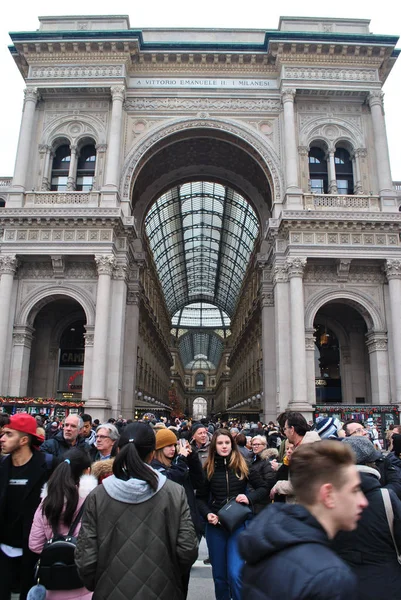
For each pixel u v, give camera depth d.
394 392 28.08
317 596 2.07
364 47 32.12
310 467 2.56
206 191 54.56
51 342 33.53
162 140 32.84
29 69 32.56
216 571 6.20
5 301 28.67
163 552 3.71
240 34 34.78
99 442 6.89
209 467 6.73
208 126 32.84
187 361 141.50
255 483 6.65
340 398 33.72
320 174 33.00
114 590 3.56
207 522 6.41
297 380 27.03
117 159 30.95
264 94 33.28
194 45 32.94
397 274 28.86
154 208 50.72
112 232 29.31
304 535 2.34
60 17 33.41
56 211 29.30
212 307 108.94
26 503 5.01
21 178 30.70
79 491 4.63
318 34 31.77
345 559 3.87
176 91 33.44
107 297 28.50
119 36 32.09
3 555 4.94
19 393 28.50
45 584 4.13
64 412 26.31
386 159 31.20
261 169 33.88
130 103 33.25
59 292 29.73
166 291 88.00
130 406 33.16
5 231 29.56
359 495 2.58
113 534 3.70
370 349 30.03
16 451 5.22
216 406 126.25
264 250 37.06
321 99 32.81
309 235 29.14
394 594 3.73
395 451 7.06
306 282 29.89
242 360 64.81
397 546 3.92
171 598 3.71
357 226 29.11
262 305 35.50
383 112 32.31
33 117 32.19
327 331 35.03
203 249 77.88
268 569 2.26
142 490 3.78
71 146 32.34
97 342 27.69
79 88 32.16
